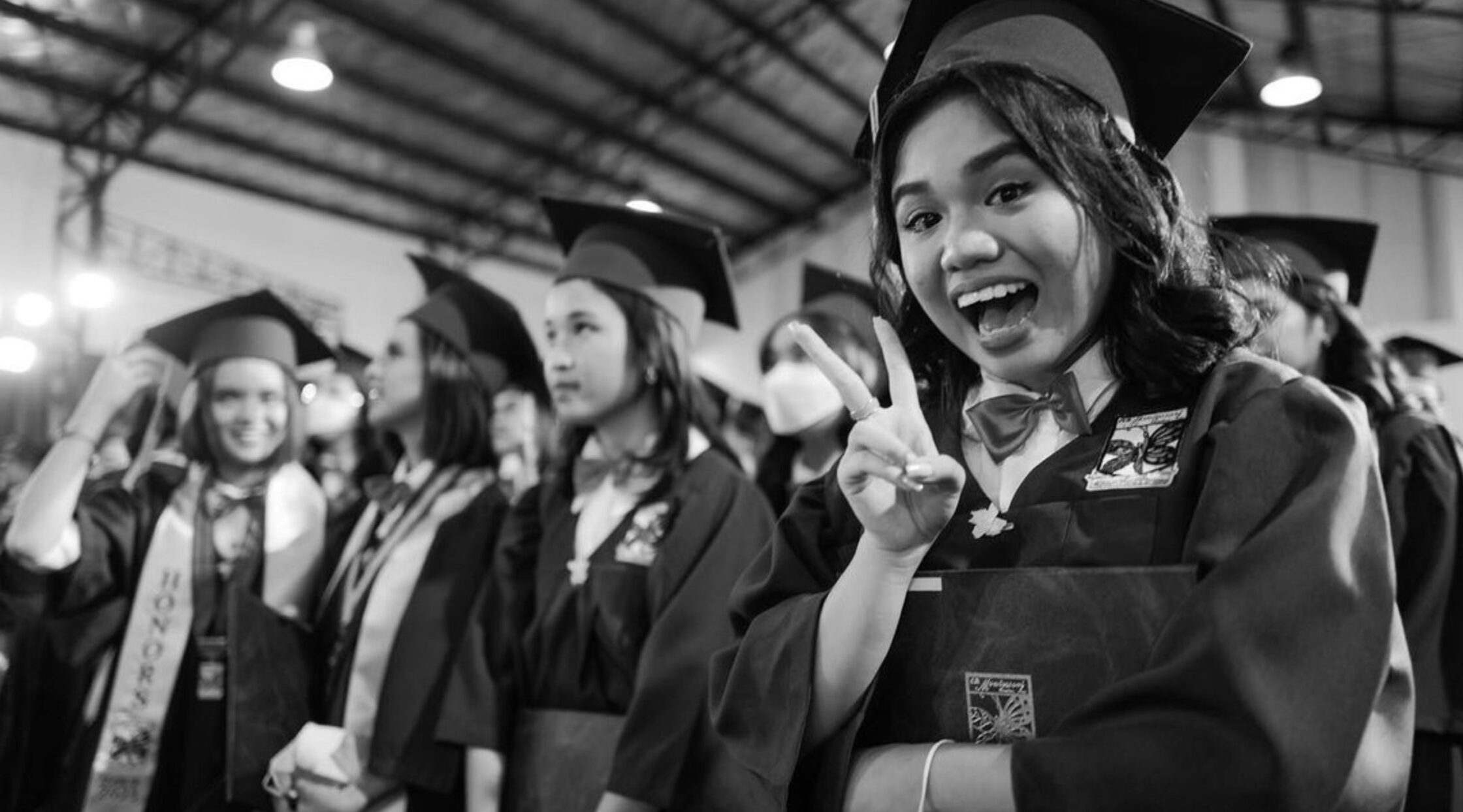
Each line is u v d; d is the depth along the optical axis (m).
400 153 13.76
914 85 1.17
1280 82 11.02
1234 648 0.92
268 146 13.13
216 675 3.05
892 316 1.39
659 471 2.48
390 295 15.08
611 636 2.33
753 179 17.11
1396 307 13.84
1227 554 0.98
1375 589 0.95
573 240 2.88
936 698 1.15
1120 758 0.93
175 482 3.39
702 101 14.83
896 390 1.18
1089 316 1.14
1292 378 1.07
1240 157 15.09
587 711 2.37
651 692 2.15
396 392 3.07
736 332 2.89
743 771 2.07
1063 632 1.07
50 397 11.24
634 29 13.06
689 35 13.52
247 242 13.66
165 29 11.20
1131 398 1.16
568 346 2.54
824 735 1.21
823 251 18.64
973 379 1.36
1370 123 14.31
